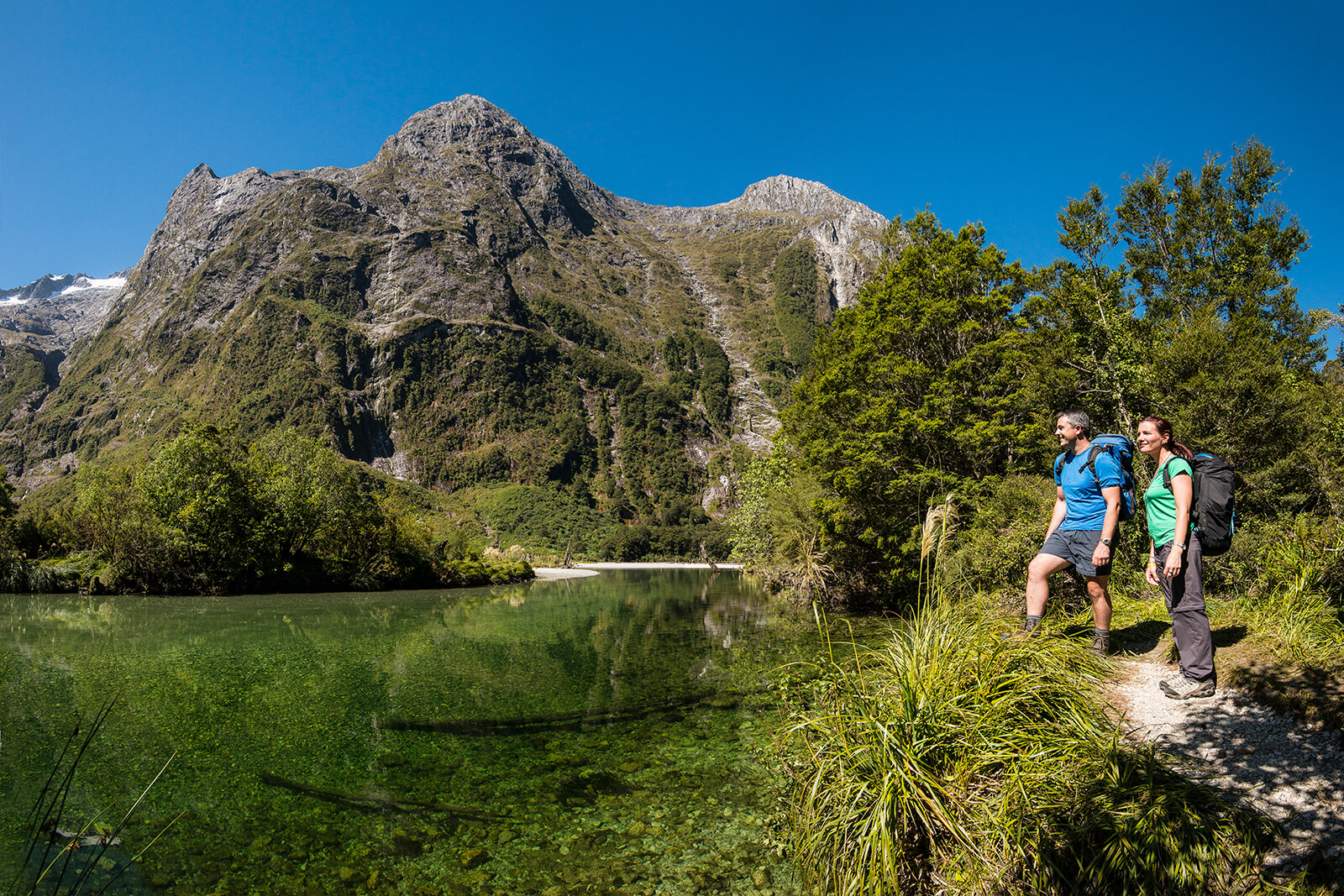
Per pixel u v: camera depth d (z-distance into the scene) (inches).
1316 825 107.0
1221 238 662.5
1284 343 533.3
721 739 242.5
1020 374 621.6
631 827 171.9
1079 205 611.8
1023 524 362.3
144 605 804.6
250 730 259.8
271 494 1101.7
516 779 206.2
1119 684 167.8
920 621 166.7
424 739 248.4
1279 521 291.1
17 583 990.4
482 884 144.0
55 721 269.6
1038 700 144.9
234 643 499.2
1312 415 347.6
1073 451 180.5
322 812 182.7
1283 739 128.0
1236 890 100.8
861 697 157.3
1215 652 168.2
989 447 578.6
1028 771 128.5
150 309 7431.1
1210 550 154.8
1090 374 515.2
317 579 1160.8
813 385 888.3
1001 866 116.8
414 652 462.0
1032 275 649.0
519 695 319.3
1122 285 604.7
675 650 459.2
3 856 153.6
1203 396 376.5
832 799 145.6
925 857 128.6
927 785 128.9
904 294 697.0
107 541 1011.3
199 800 190.4
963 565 331.6
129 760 223.9
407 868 151.6
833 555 716.7
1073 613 303.0
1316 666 144.9
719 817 177.0
